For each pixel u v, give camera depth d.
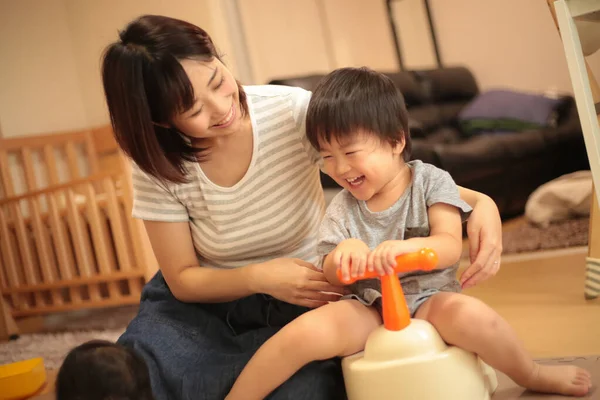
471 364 0.92
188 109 1.02
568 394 0.98
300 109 1.17
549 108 3.50
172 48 1.00
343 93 1.00
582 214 2.72
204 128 1.04
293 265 1.07
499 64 3.97
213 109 1.03
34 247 2.91
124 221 2.68
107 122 3.38
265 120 1.16
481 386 0.93
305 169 1.19
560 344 1.27
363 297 1.03
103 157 3.28
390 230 1.04
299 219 1.18
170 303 1.21
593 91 1.51
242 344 1.16
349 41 3.96
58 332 2.58
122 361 0.85
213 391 1.05
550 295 1.71
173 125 1.07
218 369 1.07
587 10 0.98
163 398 1.09
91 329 2.49
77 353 0.86
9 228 2.91
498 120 3.54
